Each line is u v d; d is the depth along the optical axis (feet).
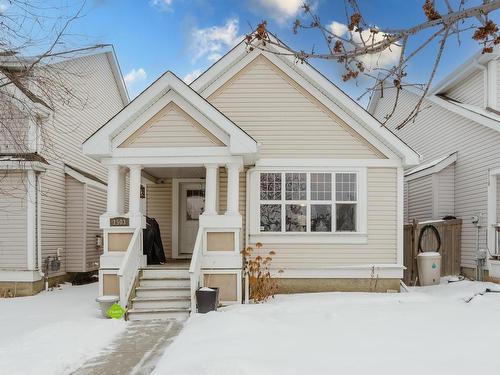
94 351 22.22
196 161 34.37
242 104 40.06
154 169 39.65
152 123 34.50
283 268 38.70
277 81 40.14
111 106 64.23
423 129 58.59
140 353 21.89
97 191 52.85
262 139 39.73
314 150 39.63
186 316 30.25
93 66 56.85
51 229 45.75
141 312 29.89
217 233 34.09
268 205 39.29
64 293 42.29
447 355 18.61
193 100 33.68
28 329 26.35
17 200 42.34
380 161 39.47
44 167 42.86
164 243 45.19
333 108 39.78
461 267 48.83
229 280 33.50
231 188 34.35
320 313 28.96
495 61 47.85
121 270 30.12
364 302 33.12
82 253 48.85
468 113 47.21
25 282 41.70
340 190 39.60
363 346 20.29
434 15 9.25
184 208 45.68
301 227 39.19
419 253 45.16
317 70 39.04
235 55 39.52
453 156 50.49
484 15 9.13
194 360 18.57
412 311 29.27
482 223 45.57
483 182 45.68
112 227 33.94
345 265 38.81
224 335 22.66
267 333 22.95
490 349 19.39
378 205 39.45
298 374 16.17
